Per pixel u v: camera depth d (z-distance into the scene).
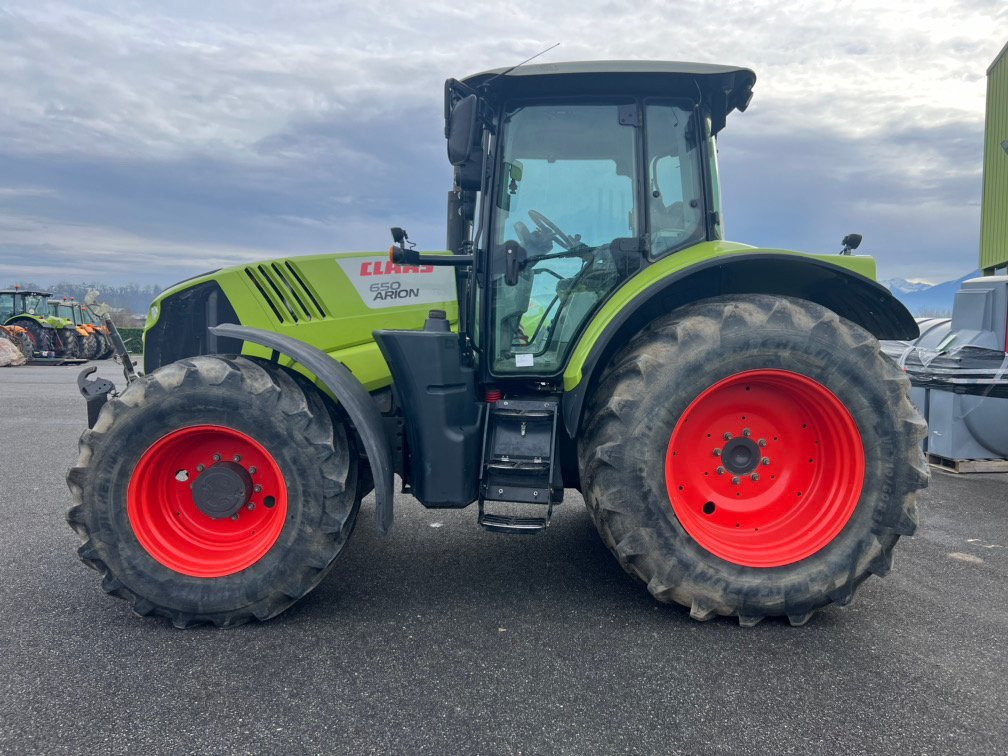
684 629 2.68
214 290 3.39
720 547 2.72
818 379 2.69
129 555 2.64
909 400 2.73
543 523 2.71
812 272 3.00
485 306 3.11
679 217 3.19
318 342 3.29
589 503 2.83
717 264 2.85
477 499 2.91
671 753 1.89
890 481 2.69
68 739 1.93
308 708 2.10
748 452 2.87
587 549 3.65
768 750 1.90
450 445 2.82
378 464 2.64
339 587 3.10
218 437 2.78
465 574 3.27
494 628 2.67
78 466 2.66
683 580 2.67
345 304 3.34
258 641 2.56
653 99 3.15
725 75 3.01
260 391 2.66
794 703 2.14
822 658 2.44
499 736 1.96
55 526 4.00
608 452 2.67
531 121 3.13
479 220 3.18
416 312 3.39
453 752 1.88
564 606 2.89
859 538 2.69
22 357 19.05
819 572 2.67
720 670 2.35
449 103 2.93
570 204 3.13
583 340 2.97
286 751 1.89
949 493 4.90
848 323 2.76
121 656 2.44
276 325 3.28
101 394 3.25
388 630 2.65
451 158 2.78
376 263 3.39
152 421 2.64
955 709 2.11
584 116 3.12
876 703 2.14
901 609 2.89
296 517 2.65
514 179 3.12
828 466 2.83
